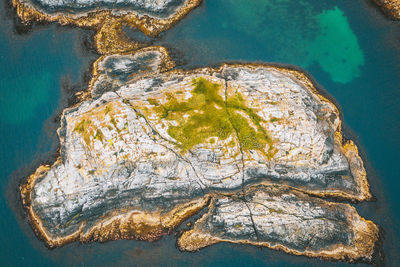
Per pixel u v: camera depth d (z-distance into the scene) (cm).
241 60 3122
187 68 3069
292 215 2558
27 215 2684
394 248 2606
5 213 2708
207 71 3042
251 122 2711
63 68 3067
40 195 2612
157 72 3039
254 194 2659
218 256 2572
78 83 3025
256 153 2656
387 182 2795
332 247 2516
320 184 2688
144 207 2675
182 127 2662
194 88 2853
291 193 2670
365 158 2875
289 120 2723
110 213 2659
